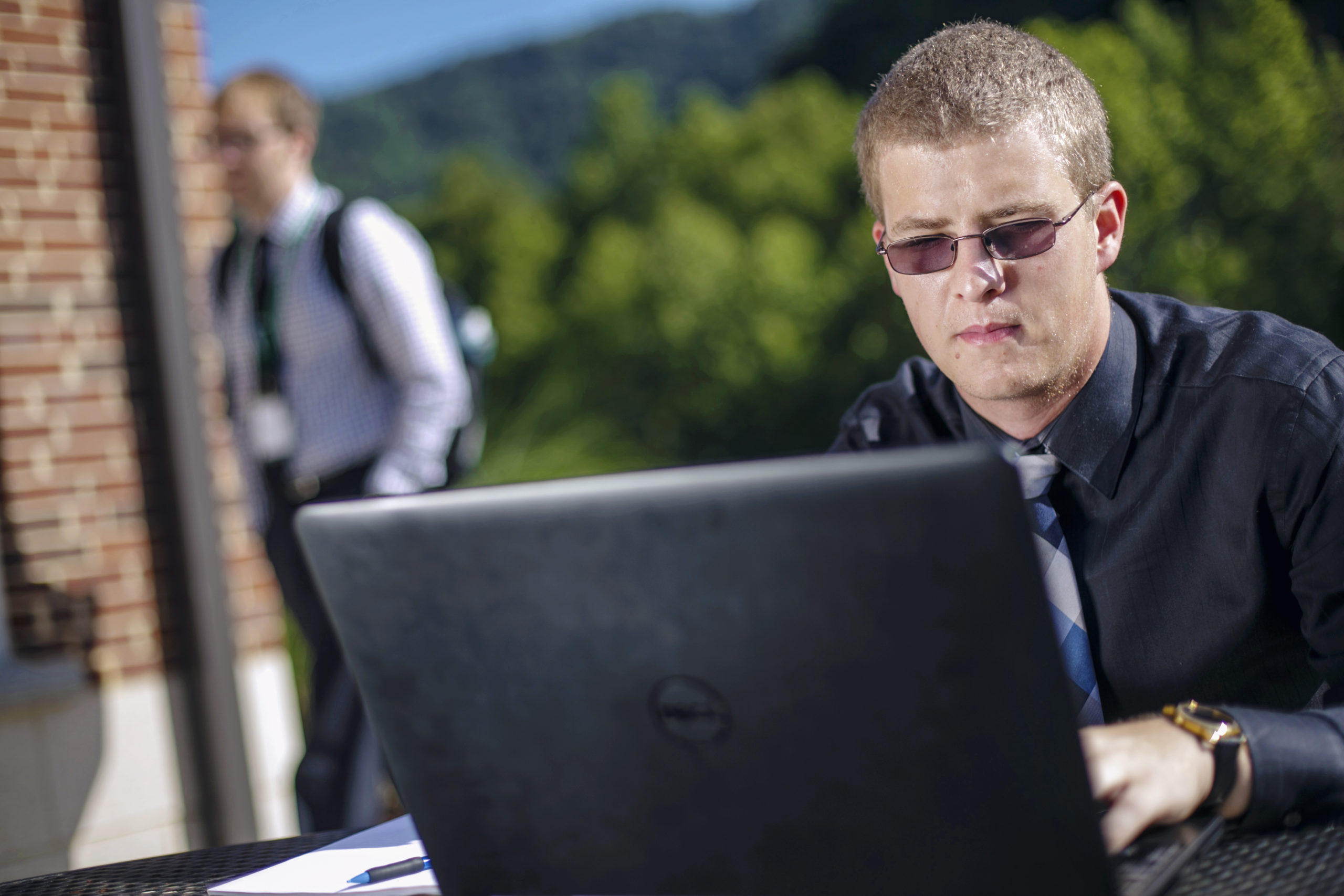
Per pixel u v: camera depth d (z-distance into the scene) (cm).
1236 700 128
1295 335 126
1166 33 400
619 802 78
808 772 72
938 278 125
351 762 279
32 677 321
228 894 98
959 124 120
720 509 67
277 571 296
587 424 983
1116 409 129
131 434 347
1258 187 391
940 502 63
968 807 69
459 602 77
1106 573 129
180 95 365
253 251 293
